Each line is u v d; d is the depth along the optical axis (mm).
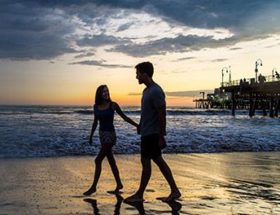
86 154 12914
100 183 7660
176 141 16516
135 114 65438
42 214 5184
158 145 6148
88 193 6559
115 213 5277
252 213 5344
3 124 28328
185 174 8875
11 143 14672
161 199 6219
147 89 6297
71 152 13188
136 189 7082
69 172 9039
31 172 8969
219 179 8266
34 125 27953
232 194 6680
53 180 7930
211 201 6086
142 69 6254
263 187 7422
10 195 6406
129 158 12109
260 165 10758
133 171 9336
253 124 38844
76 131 21047
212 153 13984
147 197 6371
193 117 62625
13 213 5223
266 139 18016
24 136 17062
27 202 5902
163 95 6195
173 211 5398
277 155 13562
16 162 10805
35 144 14547
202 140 17062
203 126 32594
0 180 7855
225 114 80750
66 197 6301
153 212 5340
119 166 10188
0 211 5324
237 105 100938
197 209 5531
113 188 7160
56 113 61531
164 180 8055
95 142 15250
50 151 13273
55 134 18391
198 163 10977
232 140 17266
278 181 8164
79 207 5602
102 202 5953
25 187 7133
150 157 6176
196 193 6715
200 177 8492
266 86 59469
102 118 6879
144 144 6188
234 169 9867
